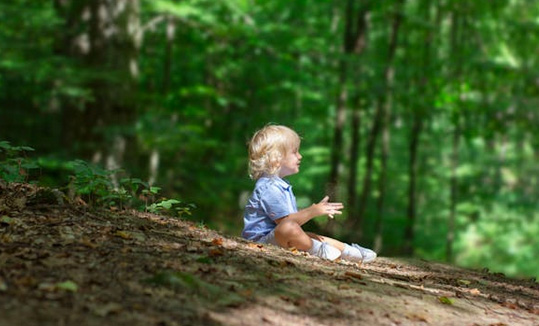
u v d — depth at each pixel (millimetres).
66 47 15164
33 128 19453
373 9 21531
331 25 25125
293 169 5184
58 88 14125
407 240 25766
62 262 3486
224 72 21547
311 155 23688
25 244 3760
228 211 19281
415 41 26219
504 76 20188
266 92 22125
